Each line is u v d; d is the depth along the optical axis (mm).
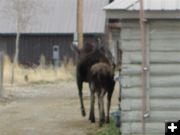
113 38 45875
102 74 27500
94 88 28000
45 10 77438
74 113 33688
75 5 82000
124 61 22344
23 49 78750
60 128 28547
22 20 65062
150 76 22297
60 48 78250
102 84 27625
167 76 22312
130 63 22312
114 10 21875
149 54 22234
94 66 27875
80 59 30078
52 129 28328
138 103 22391
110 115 30078
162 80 22297
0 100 40562
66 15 80500
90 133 26797
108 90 28000
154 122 22328
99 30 77750
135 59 22297
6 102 39875
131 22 22188
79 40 47906
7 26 78500
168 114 22328
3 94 42625
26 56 78625
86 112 34031
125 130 22469
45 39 78562
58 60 77312
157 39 22219
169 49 22250
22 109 35938
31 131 27891
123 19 22141
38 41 78625
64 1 82250
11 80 54531
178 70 22266
